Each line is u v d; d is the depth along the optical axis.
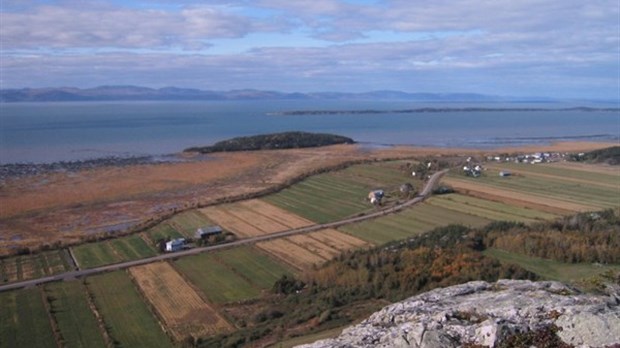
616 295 18.48
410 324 17.55
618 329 14.80
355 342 17.41
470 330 16.20
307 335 42.03
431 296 20.75
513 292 19.66
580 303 17.19
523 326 15.70
